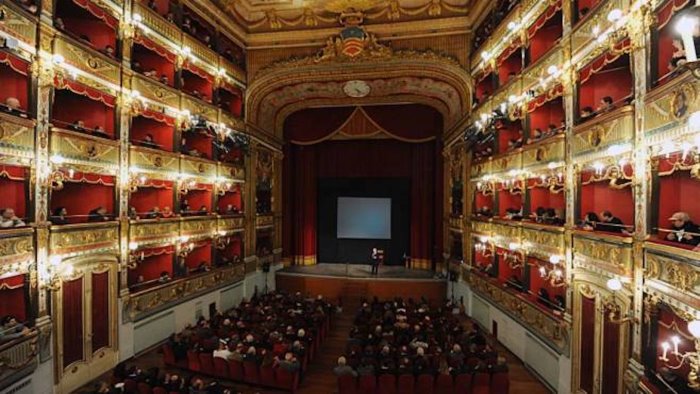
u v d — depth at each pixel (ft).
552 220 35.40
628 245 24.63
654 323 22.75
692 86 19.24
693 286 19.26
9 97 32.01
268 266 70.59
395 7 59.52
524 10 40.34
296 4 61.46
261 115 71.41
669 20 22.30
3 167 29.63
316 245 83.97
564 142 32.68
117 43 40.86
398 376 32.68
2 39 28.40
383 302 59.52
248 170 66.18
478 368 32.81
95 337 37.32
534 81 38.17
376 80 65.57
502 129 48.19
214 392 30.22
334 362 42.42
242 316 49.65
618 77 32.19
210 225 55.83
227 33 60.75
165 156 46.98
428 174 77.51
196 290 52.13
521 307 39.70
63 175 34.19
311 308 52.80
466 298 58.44
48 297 32.58
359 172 81.66
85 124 41.01
